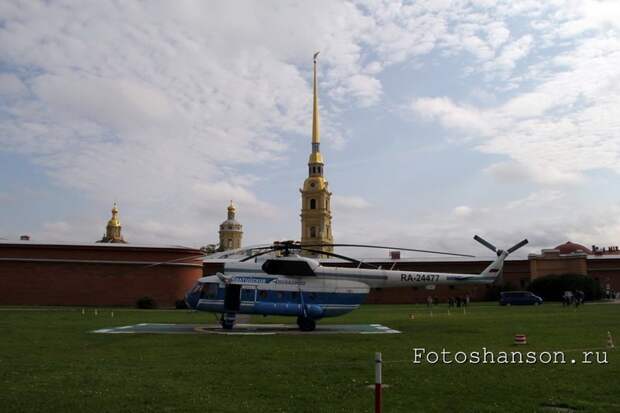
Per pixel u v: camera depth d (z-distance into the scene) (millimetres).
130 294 55062
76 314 39531
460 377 12789
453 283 28594
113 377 12453
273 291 26156
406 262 77000
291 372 13359
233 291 25828
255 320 36062
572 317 34156
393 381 12258
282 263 26688
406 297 75188
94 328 26250
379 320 34875
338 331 25641
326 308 26453
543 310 44812
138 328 26484
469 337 21953
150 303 52812
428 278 28344
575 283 66000
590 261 76438
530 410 9672
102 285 54812
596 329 25031
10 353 16703
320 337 22219
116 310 47625
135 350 17484
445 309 51375
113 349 17734
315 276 26938
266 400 10305
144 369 13680
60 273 54344
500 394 10961
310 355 16516
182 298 56406
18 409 9320
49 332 23781
